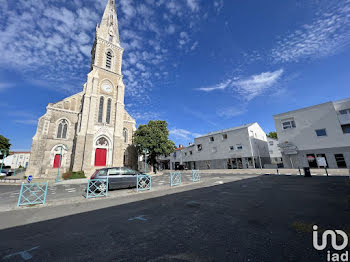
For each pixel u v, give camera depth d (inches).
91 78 999.6
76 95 1072.8
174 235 137.6
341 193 261.7
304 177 525.0
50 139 936.3
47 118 943.7
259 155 1062.4
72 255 111.5
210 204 236.7
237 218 172.2
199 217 181.3
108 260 103.9
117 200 292.4
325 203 209.3
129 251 114.1
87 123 927.0
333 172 582.6
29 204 266.5
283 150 833.5
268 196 271.6
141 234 142.5
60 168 914.7
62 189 476.4
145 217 189.6
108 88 1073.5
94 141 928.9
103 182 353.7
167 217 186.4
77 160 863.7
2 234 151.4
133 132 1238.9
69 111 1015.6
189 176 772.0
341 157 696.4
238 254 104.3
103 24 1204.5
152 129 1079.0
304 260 94.3
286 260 95.4
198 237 131.8
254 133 1093.1
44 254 113.7
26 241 135.3
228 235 132.8
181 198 288.5
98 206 253.0
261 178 557.6
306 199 236.5
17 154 2733.8
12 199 346.6
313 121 776.9
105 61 1107.3
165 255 107.0
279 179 505.7
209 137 1234.0
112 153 983.0
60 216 205.8
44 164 897.5
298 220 156.4
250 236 129.0
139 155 1173.7
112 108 1059.9
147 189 391.5
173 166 1585.9
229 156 1093.1
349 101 732.7
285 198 250.7
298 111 820.6
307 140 782.5
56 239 137.8
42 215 212.2
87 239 135.9
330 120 737.0
